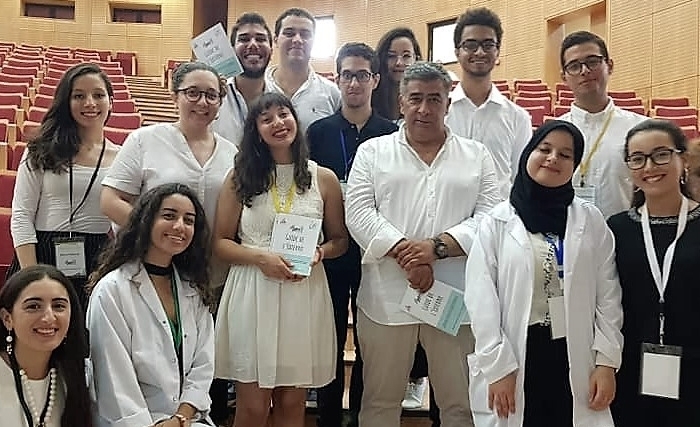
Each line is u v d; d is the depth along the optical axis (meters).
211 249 2.34
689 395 1.96
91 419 1.93
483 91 2.78
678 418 1.97
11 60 8.91
